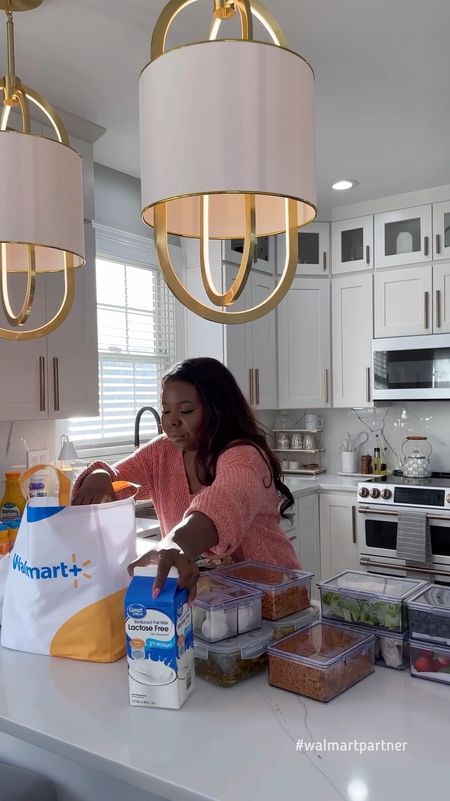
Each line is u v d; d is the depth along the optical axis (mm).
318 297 4102
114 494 1539
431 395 3701
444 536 3438
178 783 794
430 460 4051
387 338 3854
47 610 1216
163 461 1675
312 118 979
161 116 904
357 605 1181
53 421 2885
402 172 3418
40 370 2506
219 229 1195
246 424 1454
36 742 934
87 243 2736
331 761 838
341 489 3854
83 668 1162
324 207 4047
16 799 1088
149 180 930
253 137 886
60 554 1200
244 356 3818
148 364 3668
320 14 2016
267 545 1460
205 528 1124
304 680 1028
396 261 3846
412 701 1011
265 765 831
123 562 1219
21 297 2406
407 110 2668
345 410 4359
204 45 876
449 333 3654
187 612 1041
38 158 1289
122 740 899
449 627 1065
